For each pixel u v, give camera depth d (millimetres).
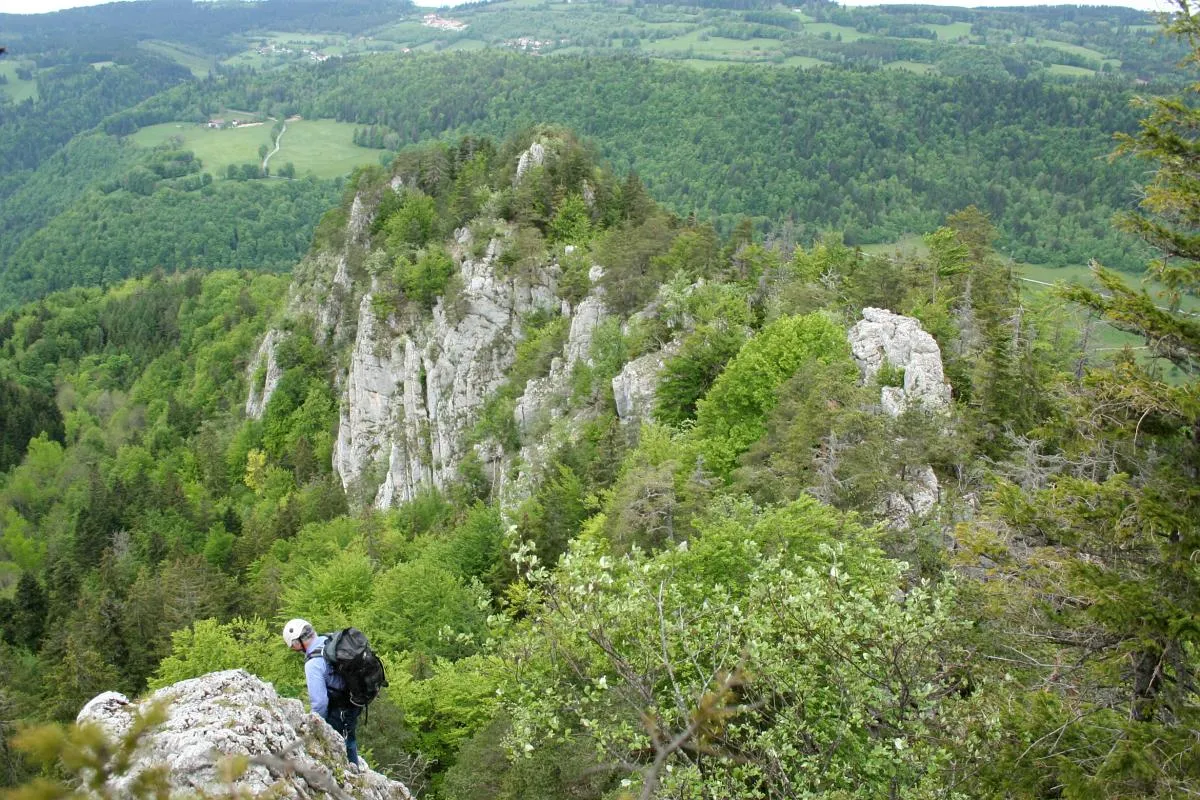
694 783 14047
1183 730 14594
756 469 43281
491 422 91688
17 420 151000
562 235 103312
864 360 54219
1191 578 15312
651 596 16172
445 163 123750
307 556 72000
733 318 66438
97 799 5742
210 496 120750
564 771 21438
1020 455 36250
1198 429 15984
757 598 17234
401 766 28703
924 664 16547
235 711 10086
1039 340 69250
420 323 108875
